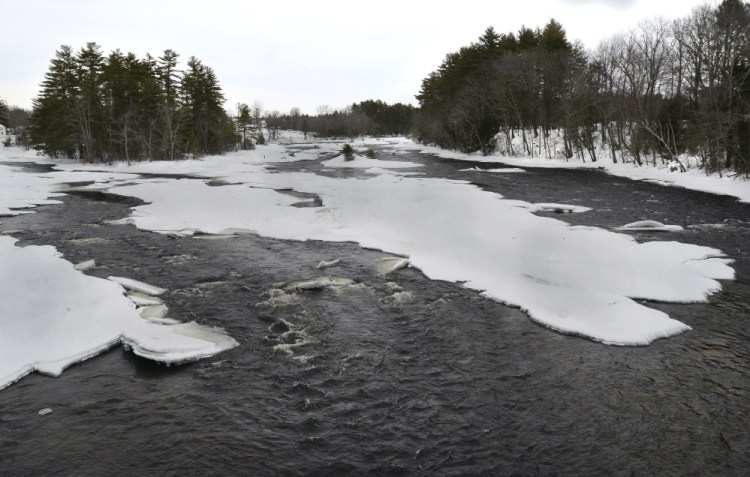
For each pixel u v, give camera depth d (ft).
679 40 145.38
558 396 27.09
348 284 44.60
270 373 29.50
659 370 29.81
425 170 146.92
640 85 153.99
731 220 71.10
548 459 22.22
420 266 49.01
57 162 197.47
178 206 81.35
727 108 117.70
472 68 236.02
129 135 195.42
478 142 217.97
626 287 42.14
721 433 23.97
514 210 72.69
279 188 103.81
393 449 22.85
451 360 31.12
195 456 22.31
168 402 26.53
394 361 30.99
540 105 195.11
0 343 32.01
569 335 34.45
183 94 235.20
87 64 192.75
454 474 21.29
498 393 27.43
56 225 69.87
